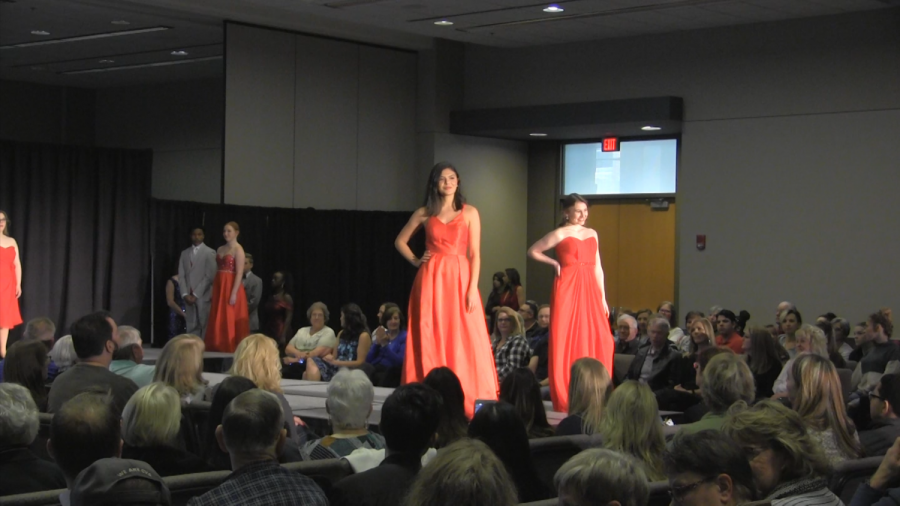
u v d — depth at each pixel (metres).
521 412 4.50
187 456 3.55
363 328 9.43
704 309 13.06
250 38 13.05
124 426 3.55
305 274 13.52
